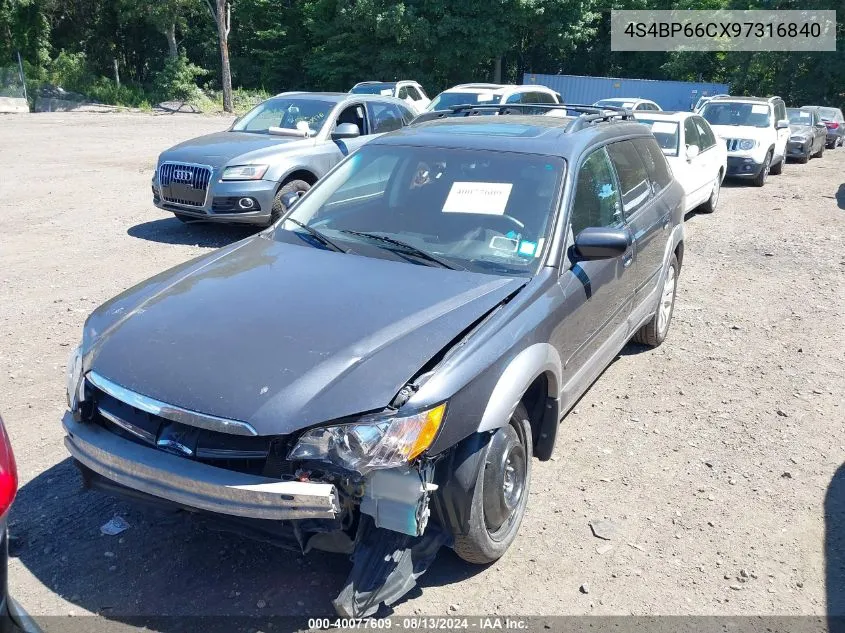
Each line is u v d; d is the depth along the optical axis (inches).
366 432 107.7
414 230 159.6
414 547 120.2
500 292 138.6
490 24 1444.4
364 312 128.9
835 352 244.7
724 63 1648.6
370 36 1521.9
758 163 598.2
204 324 126.9
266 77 1777.8
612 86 1422.2
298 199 185.9
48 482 155.6
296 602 123.3
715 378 221.5
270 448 108.5
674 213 230.2
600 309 168.7
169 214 430.9
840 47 1524.4
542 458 150.9
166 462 112.5
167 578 128.3
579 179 166.6
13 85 1322.6
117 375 118.5
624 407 200.8
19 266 316.5
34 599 122.3
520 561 135.8
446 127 188.5
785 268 352.2
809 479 166.7
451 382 115.3
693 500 157.1
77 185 520.1
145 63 1859.0
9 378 204.7
